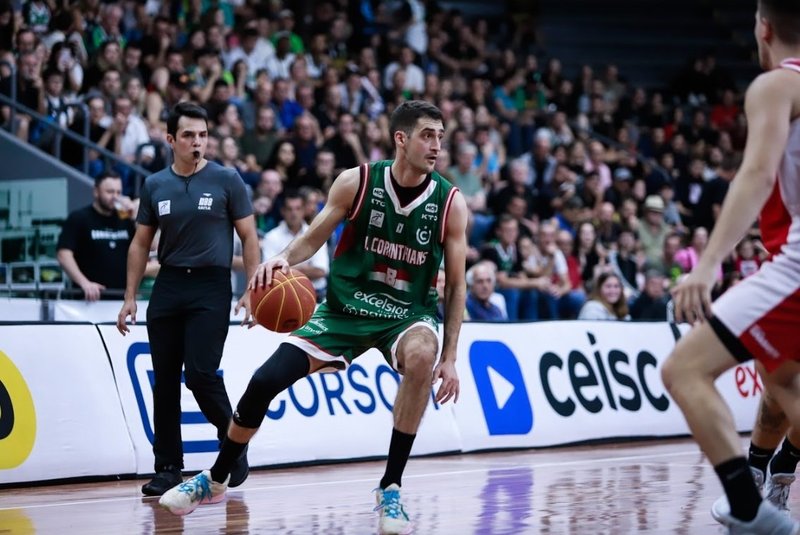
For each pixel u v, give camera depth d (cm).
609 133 2233
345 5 2158
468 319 1218
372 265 622
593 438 1155
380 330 618
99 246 1050
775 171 463
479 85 2011
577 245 1592
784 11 485
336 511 682
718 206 1931
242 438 623
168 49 1673
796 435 591
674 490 755
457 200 621
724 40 2825
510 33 2577
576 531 585
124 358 908
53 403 852
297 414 962
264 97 1658
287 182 1535
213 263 760
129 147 1485
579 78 2300
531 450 1098
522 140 1992
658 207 1758
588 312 1360
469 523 619
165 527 627
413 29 2209
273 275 595
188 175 770
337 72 1928
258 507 705
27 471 823
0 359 835
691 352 478
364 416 1009
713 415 471
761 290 474
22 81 1465
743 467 469
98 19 1673
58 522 651
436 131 602
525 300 1445
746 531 471
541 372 1146
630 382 1217
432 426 1041
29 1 1606
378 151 1730
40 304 1023
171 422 778
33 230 1352
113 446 872
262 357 975
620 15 2800
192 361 751
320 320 626
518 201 1595
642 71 2680
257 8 1995
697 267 460
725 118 2434
